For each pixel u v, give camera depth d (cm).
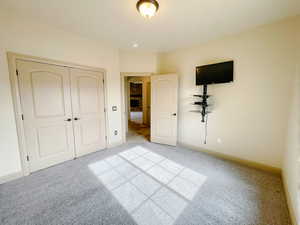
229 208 160
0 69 193
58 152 259
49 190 188
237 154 269
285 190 184
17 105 208
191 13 195
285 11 189
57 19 214
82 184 201
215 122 293
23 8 187
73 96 271
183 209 159
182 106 345
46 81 236
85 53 280
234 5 178
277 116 224
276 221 144
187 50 325
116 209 158
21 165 217
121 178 217
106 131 333
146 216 150
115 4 177
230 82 265
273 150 232
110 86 331
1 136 199
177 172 234
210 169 243
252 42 238
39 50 224
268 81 228
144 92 639
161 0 168
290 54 208
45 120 239
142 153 310
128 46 324
